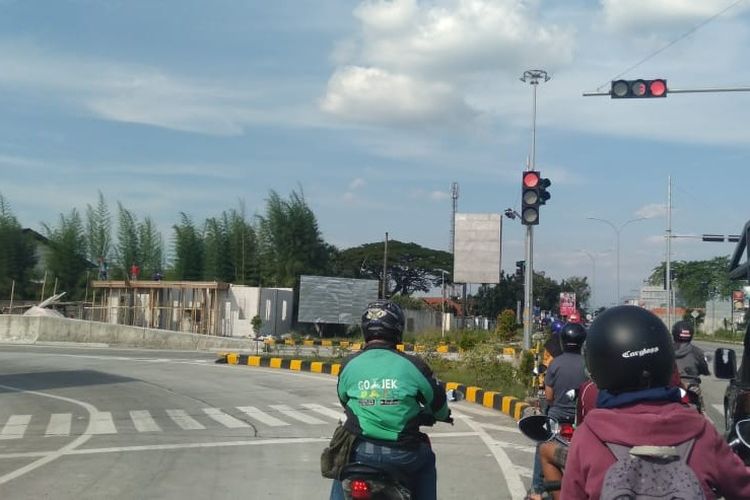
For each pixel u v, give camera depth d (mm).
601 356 2863
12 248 46625
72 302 43469
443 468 10305
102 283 42000
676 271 67375
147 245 49625
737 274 12609
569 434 5660
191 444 11898
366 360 4914
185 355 30734
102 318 42250
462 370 22266
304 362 25031
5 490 8781
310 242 48562
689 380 10820
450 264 73375
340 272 65000
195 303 41156
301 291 44094
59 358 27312
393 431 4738
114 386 19422
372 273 73500
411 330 49219
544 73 29312
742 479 2686
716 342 50000
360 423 4762
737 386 8375
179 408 15867
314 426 13758
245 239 48250
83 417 14609
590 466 2688
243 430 13266
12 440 12172
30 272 47344
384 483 4605
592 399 5062
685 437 2652
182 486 9070
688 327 11070
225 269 47750
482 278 33469
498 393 17172
